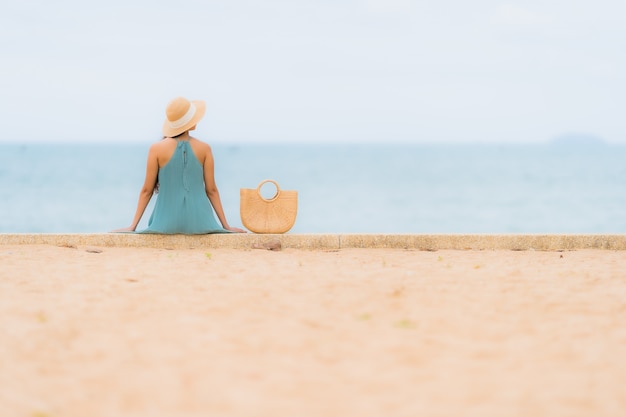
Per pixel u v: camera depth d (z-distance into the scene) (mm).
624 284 6633
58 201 39500
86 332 4984
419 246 9195
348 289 6277
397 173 65938
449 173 65125
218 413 3619
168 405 3725
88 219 32125
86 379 4098
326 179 59094
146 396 3848
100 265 7504
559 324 5184
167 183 9078
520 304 5777
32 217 32781
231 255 8438
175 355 4488
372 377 4105
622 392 3877
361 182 55969
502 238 9188
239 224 27203
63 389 3949
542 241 9211
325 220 34812
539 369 4234
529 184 52625
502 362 4359
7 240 9109
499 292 6223
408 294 6117
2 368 4195
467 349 4605
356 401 3758
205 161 9250
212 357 4449
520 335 4918
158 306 5680
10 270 7121
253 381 4055
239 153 123750
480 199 42750
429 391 3891
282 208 9367
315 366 4297
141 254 8422
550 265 7746
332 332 4996
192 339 4805
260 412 3625
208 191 9492
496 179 57531
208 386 3977
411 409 3648
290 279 6742
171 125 9203
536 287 6438
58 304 5703
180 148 9055
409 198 44031
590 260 8164
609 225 31344
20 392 3869
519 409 3646
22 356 4434
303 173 66312
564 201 40906
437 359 4414
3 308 5520
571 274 7109
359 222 33969
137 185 49375
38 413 3574
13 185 48969
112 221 31562
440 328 5090
